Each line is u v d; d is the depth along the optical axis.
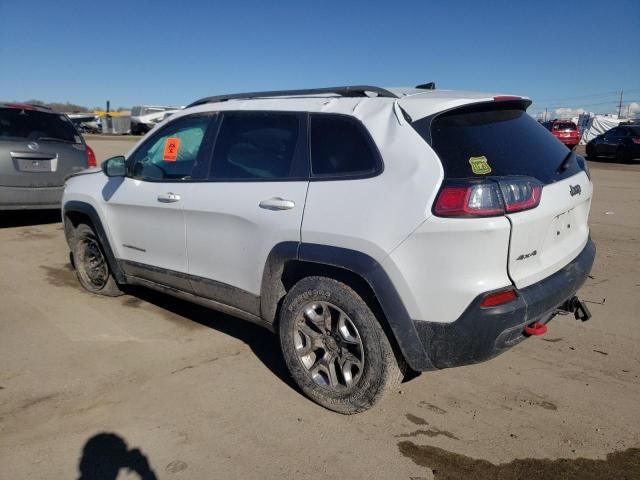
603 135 23.77
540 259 3.05
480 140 3.02
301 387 3.45
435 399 3.48
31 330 4.51
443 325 2.84
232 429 3.17
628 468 2.83
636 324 4.61
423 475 2.79
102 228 4.83
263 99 3.79
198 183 3.93
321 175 3.27
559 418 3.27
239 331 4.55
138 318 4.80
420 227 2.81
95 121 57.88
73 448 2.98
